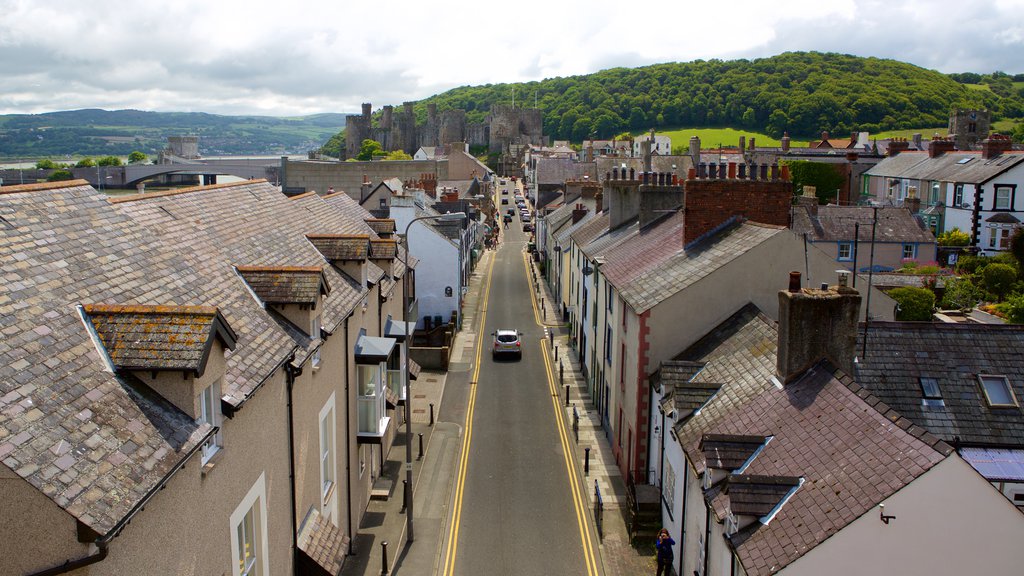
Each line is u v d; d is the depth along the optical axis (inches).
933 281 1899.6
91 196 595.2
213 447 508.1
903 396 792.3
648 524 945.5
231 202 894.4
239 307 649.6
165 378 447.5
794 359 745.6
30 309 418.9
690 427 800.9
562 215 2753.4
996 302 1879.9
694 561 747.4
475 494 1096.2
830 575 525.3
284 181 3641.7
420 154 6761.8
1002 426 769.6
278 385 637.3
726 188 1150.3
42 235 491.5
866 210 2532.0
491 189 4825.3
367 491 1049.5
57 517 331.9
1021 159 2559.1
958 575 520.4
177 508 432.8
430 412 1422.2
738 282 997.8
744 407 764.6
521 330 2151.8
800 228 2433.6
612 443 1255.5
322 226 1130.7
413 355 1758.1
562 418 1427.2
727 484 645.3
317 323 761.0
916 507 516.4
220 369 493.0
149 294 536.7
